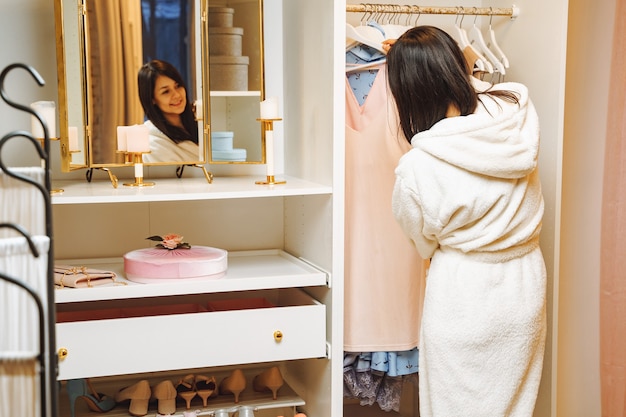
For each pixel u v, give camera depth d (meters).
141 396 2.19
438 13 2.33
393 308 2.28
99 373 1.96
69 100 2.14
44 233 1.27
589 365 2.70
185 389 2.26
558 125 2.24
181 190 2.10
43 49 2.33
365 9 2.24
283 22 2.53
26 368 1.04
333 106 2.06
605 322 2.47
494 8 2.47
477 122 1.81
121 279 2.12
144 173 2.46
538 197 1.93
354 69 2.26
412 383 2.58
